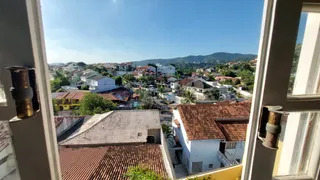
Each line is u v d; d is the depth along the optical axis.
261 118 0.53
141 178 1.66
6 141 0.46
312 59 0.57
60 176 0.55
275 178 0.64
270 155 0.58
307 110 0.55
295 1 0.47
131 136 5.68
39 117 0.45
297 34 0.49
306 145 0.66
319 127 0.60
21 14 0.40
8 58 0.40
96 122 6.16
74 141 5.02
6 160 0.47
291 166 0.69
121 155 4.39
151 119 6.84
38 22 0.43
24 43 0.41
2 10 0.39
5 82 0.41
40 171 0.48
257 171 0.58
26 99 0.40
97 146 5.04
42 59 0.45
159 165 3.39
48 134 0.49
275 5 0.47
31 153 0.47
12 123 0.44
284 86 0.52
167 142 5.72
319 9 0.49
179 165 4.55
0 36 0.39
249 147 0.59
